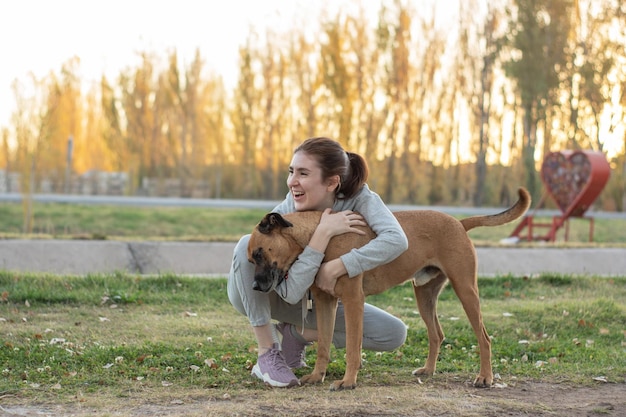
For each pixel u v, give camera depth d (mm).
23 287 7676
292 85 37688
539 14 35344
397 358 5625
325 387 4629
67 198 27344
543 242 15555
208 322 6645
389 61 36406
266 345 4777
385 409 4102
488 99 37625
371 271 4742
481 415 4074
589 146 37125
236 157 38562
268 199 38094
